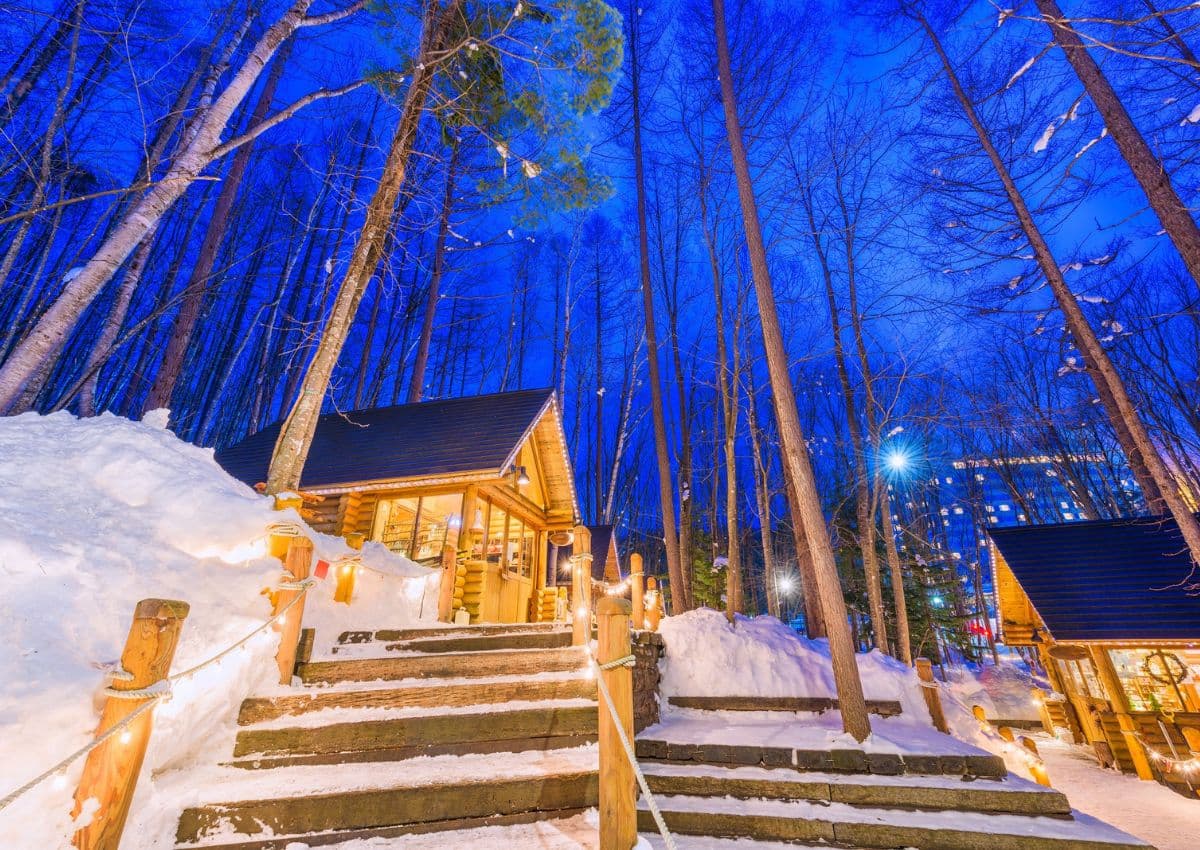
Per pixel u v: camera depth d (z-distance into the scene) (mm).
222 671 3447
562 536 14078
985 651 27844
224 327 23578
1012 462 25797
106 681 2451
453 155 13898
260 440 13742
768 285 7066
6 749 2168
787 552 30266
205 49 9820
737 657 6934
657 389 12211
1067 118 7246
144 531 3889
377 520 10789
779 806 4027
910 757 4500
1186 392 17344
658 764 4805
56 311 5691
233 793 2920
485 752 3609
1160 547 12586
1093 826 3691
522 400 12484
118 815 2129
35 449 4180
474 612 9641
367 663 4352
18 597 2803
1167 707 12094
